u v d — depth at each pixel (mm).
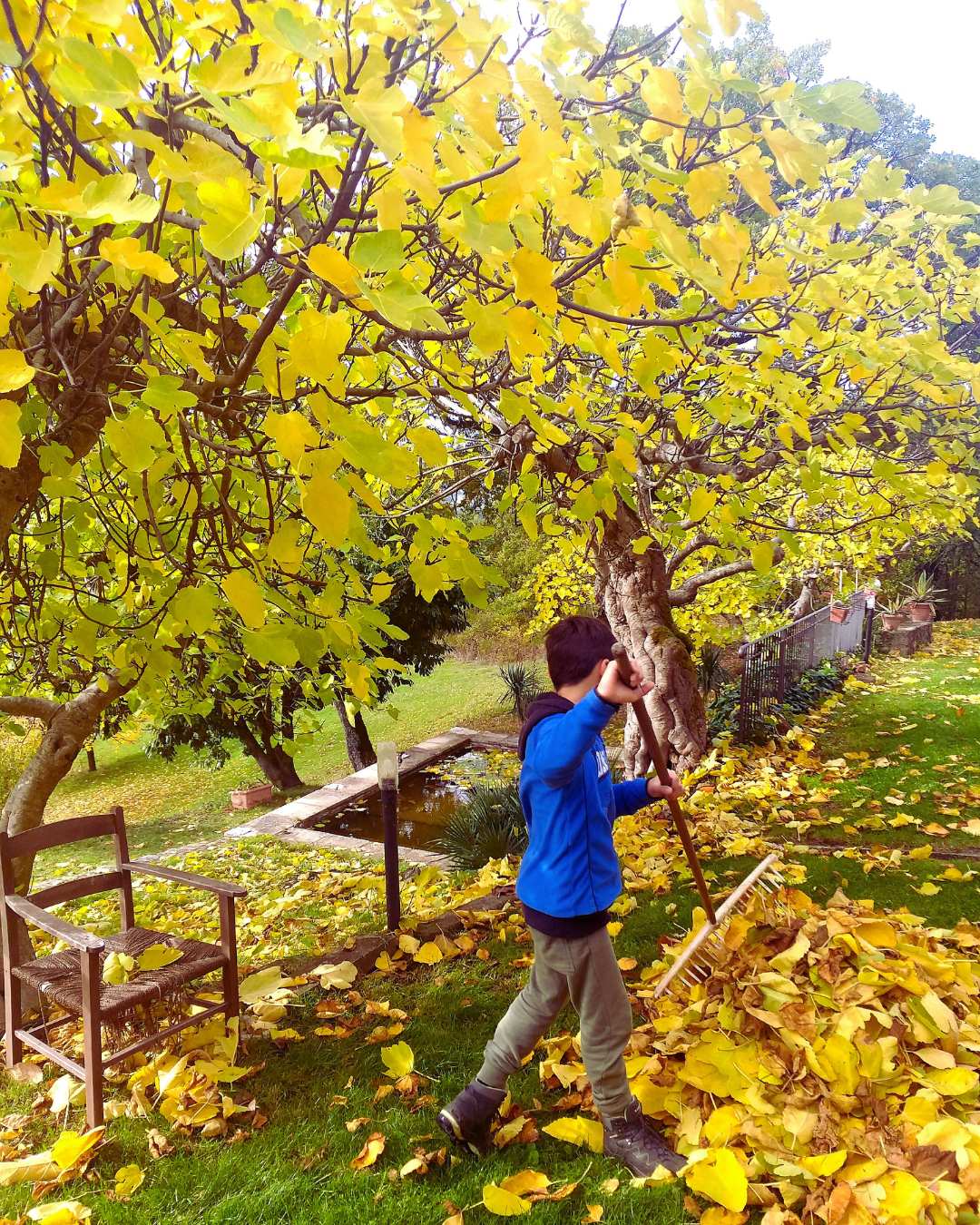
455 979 3469
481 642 22766
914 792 5613
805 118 1363
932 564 19734
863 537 7625
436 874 4746
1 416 1149
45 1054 2812
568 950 2111
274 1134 2512
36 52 1090
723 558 8977
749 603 9703
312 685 4828
